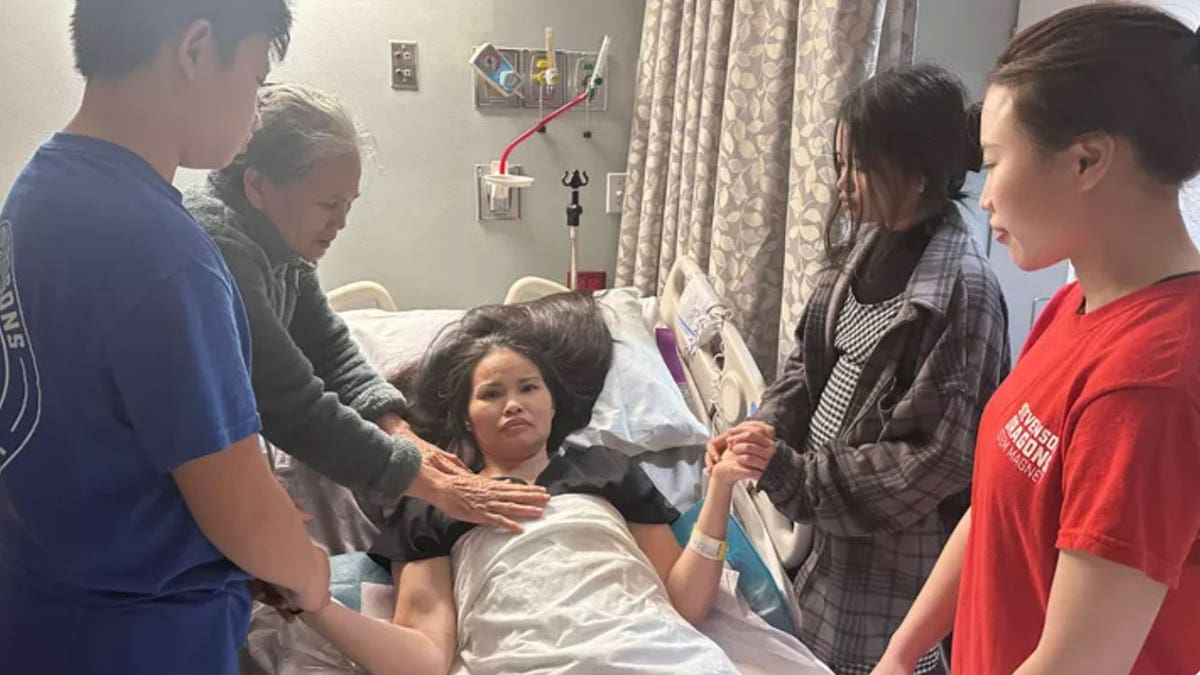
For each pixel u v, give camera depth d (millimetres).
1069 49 678
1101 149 673
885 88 1231
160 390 721
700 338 1885
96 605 815
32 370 743
